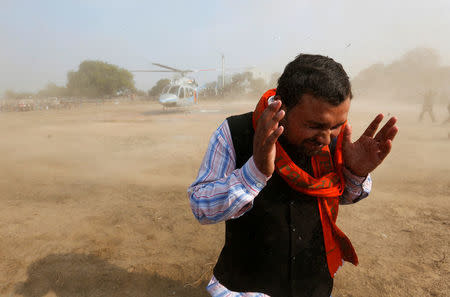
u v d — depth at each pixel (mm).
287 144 1043
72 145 8758
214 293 1231
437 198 4070
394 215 3553
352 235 3111
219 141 1084
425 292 2240
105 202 4156
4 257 2789
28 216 3709
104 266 2633
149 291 2326
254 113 1064
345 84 855
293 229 1073
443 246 2840
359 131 10531
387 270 2518
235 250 1150
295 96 868
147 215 3680
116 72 62844
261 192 1069
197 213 1025
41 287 2387
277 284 1109
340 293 2262
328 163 1089
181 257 2756
